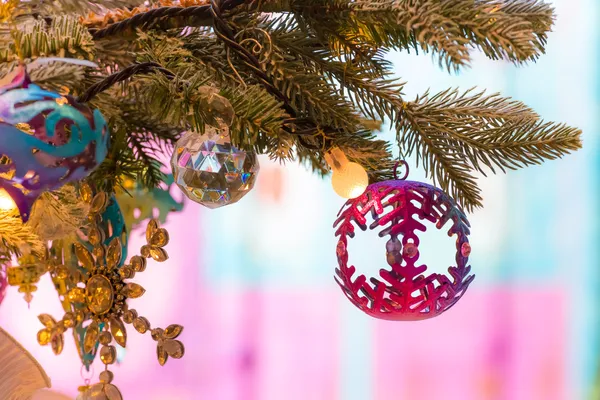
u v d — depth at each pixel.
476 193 0.74
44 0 0.75
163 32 0.73
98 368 1.27
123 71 0.67
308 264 1.56
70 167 0.65
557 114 1.48
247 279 1.55
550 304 1.55
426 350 1.58
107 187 0.76
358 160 0.74
